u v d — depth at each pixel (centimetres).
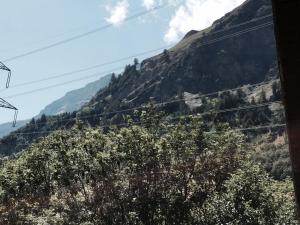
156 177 5231
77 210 5162
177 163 5312
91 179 5219
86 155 5281
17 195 5247
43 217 5034
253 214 4834
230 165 5559
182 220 5103
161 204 5116
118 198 5162
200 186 5438
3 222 5128
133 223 5028
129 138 5247
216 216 5012
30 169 5303
